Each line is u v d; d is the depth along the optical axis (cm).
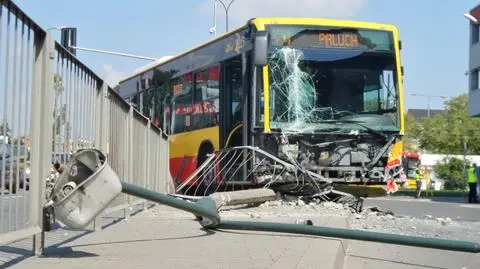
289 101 1580
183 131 1992
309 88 1591
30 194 621
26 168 609
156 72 2255
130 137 1169
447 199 3541
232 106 1708
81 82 790
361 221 1305
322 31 1619
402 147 1628
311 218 1192
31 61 616
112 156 993
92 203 616
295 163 1543
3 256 654
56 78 675
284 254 706
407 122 7362
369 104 1616
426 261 847
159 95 2211
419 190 3884
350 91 1609
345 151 1591
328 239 849
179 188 1769
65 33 2348
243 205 1457
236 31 1716
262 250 738
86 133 820
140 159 1304
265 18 1611
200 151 1875
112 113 995
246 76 1634
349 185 1595
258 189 1512
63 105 709
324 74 1605
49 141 643
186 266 623
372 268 773
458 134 6981
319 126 1581
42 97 631
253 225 859
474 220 1584
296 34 1609
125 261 644
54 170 673
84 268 596
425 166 6956
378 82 1627
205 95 1859
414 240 744
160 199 754
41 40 632
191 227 982
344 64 1617
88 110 830
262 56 1515
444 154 7119
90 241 796
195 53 1955
